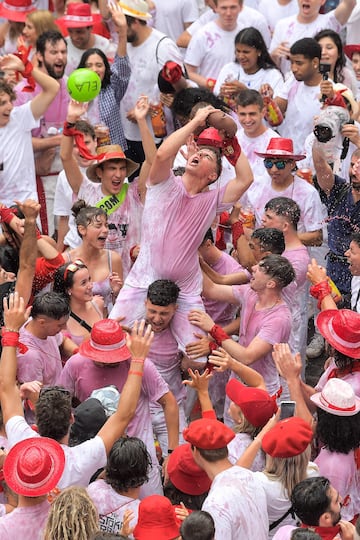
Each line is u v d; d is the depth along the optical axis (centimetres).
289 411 908
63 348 1034
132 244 1233
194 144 1002
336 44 1545
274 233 1082
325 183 1243
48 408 808
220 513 727
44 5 1864
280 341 1028
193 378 905
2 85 1316
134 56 1523
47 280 1089
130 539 683
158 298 997
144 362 877
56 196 1316
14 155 1341
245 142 1351
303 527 742
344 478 852
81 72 1204
